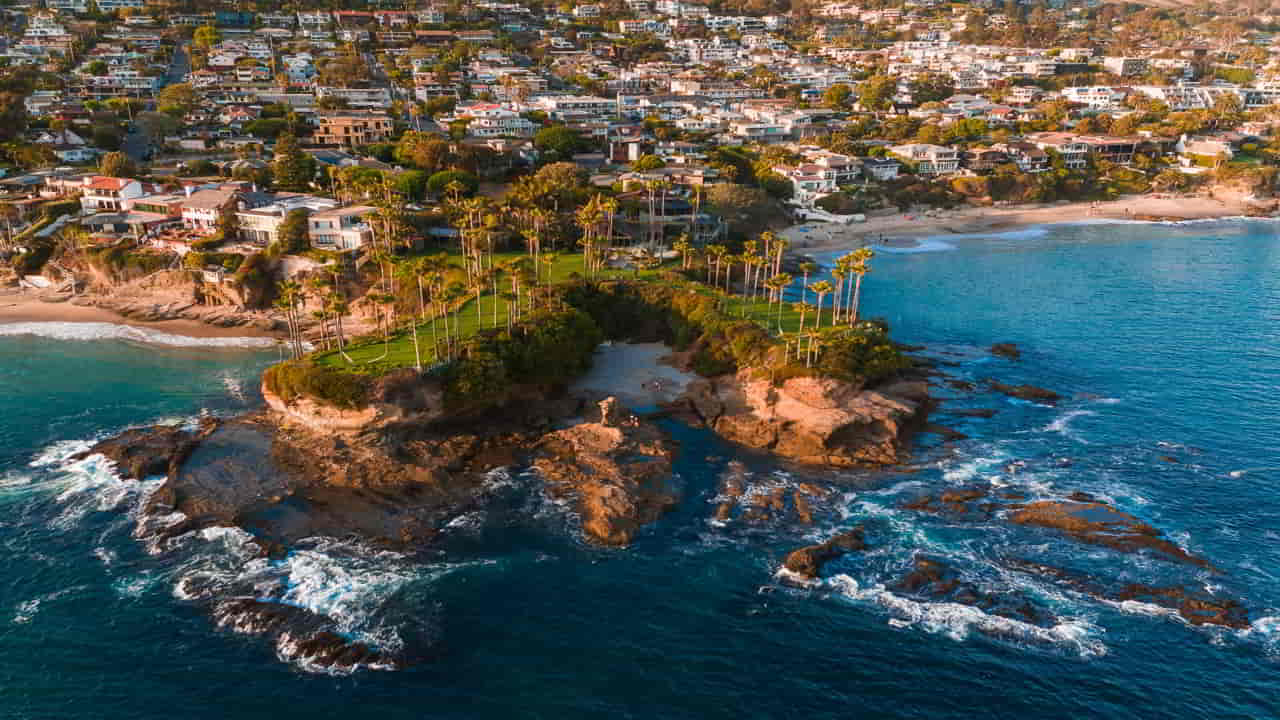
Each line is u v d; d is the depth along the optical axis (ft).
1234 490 314.14
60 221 590.14
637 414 382.22
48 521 293.43
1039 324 520.42
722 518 298.56
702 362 424.05
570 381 413.80
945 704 216.33
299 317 499.10
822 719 211.82
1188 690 219.82
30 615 245.86
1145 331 503.20
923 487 319.47
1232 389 410.52
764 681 224.33
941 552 277.64
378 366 358.43
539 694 219.61
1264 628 240.73
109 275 532.32
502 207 602.03
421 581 263.08
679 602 255.09
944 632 241.55
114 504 304.91
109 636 237.86
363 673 225.76
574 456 340.59
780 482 325.21
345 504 304.91
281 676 224.53
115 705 214.28
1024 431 366.63
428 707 215.10
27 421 370.73
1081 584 260.62
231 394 403.54
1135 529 286.25
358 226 540.11
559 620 246.88
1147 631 240.53
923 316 539.29
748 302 499.92
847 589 260.21
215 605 251.39
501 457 341.62
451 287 463.42
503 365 372.58
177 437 351.87
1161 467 332.19
